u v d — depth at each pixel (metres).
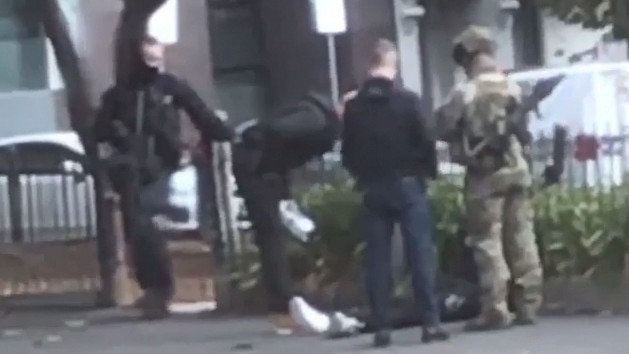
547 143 12.20
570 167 12.22
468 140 9.88
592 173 12.30
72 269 14.91
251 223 11.20
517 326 10.30
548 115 15.55
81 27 24.11
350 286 11.81
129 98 11.66
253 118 26.58
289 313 10.81
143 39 11.59
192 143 13.26
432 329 9.70
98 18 24.33
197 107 11.54
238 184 11.00
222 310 12.66
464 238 10.98
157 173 11.74
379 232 9.60
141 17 12.06
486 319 10.15
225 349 9.95
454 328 10.41
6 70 26.19
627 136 12.66
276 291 10.87
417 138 9.49
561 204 11.12
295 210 11.82
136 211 11.89
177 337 10.83
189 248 13.57
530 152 10.98
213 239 12.85
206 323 11.76
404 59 26.22
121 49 11.82
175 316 12.40
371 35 25.75
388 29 26.08
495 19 27.66
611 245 10.79
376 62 9.58
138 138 11.68
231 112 26.95
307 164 12.45
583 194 11.31
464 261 11.03
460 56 10.03
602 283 10.88
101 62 24.00
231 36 27.08
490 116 9.81
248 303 12.57
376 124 9.48
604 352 8.91
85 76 13.78
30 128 25.98
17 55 26.16
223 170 12.72
